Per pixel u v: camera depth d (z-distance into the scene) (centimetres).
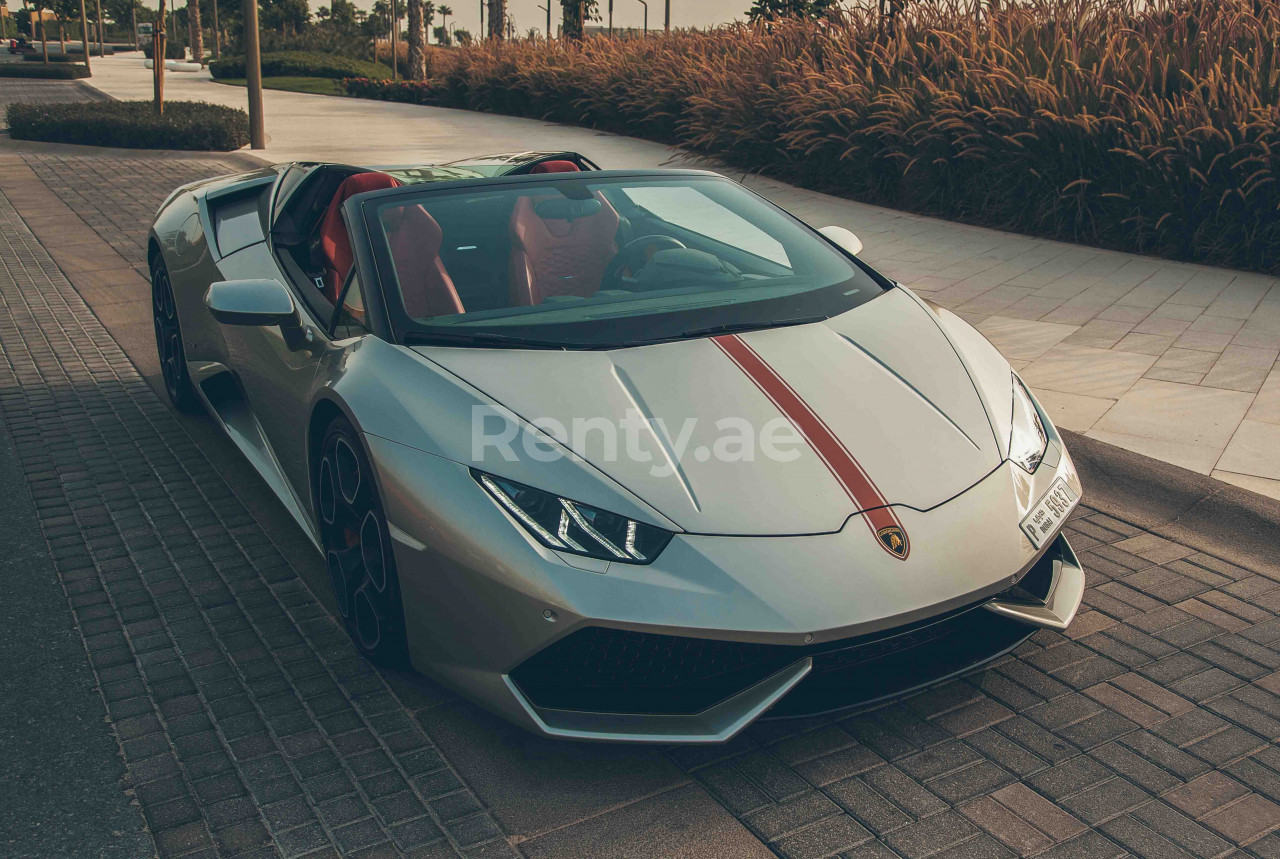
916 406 256
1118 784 223
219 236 412
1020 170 890
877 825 211
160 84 1645
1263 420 429
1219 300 639
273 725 246
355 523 273
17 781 226
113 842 207
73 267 780
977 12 1172
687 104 1471
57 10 7700
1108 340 554
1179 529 352
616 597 208
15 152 1465
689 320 279
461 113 2194
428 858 203
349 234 307
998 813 214
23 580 321
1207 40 875
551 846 206
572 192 337
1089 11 1034
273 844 206
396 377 255
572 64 1922
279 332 334
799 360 264
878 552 217
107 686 263
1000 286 694
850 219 955
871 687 231
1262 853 202
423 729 245
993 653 243
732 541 214
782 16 1520
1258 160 704
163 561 333
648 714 219
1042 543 239
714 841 207
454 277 291
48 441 440
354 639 275
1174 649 278
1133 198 803
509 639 216
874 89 1088
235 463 417
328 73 3778
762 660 214
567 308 287
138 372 539
